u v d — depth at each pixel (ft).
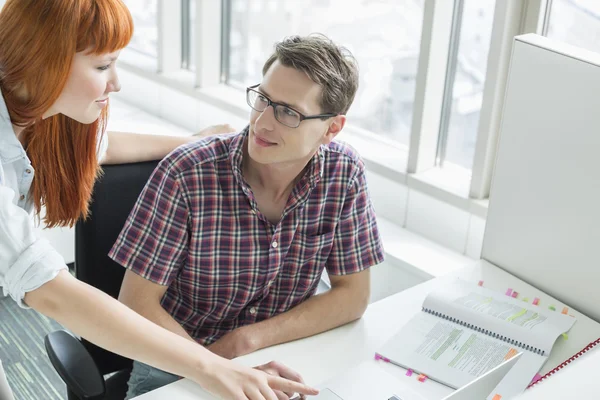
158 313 4.95
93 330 3.91
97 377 4.53
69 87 4.02
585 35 6.63
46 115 4.22
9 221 3.81
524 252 5.67
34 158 4.69
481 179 7.20
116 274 5.34
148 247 4.91
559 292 5.52
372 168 8.09
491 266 5.90
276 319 5.02
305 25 8.98
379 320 5.24
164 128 10.07
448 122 7.80
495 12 6.67
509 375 4.58
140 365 5.26
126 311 3.98
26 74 3.92
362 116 8.75
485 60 7.29
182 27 10.23
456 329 5.04
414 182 7.71
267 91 4.57
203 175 4.89
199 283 5.11
